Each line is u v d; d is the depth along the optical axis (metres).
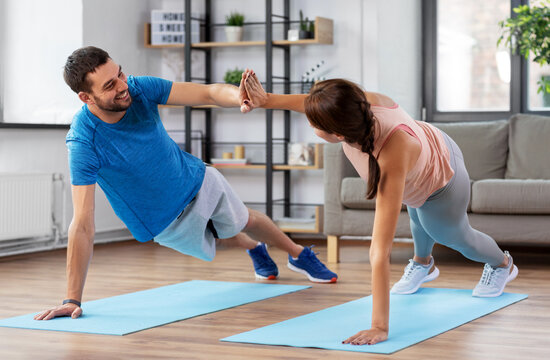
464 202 2.81
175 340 2.46
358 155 2.47
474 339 2.44
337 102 2.15
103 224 5.59
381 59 5.41
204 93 2.85
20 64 5.32
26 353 2.30
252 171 5.86
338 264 4.33
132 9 5.79
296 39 5.41
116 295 3.35
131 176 2.87
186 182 3.01
